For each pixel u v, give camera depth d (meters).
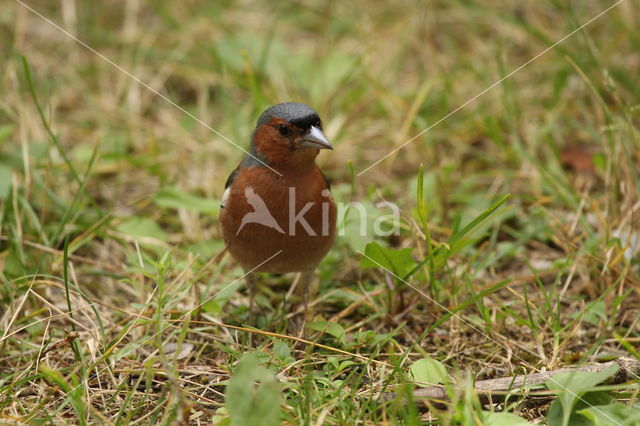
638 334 8.92
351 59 14.84
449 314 8.26
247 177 8.49
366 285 10.05
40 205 11.52
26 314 9.21
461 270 10.28
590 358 8.48
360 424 6.95
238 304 9.97
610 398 7.02
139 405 7.25
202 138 13.50
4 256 10.22
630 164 10.52
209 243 10.91
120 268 10.57
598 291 9.79
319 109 13.93
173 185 12.39
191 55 15.67
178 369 8.20
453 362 7.68
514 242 11.27
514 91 14.14
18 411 7.43
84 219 11.48
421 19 15.95
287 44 16.33
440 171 11.98
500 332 9.05
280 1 17.02
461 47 16.02
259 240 8.57
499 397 7.46
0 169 11.01
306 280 9.31
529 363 8.45
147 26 16.92
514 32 15.89
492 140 13.05
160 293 7.93
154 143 12.89
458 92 14.52
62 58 15.69
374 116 14.14
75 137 13.85
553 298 9.80
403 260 8.99
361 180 12.83
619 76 13.62
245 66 14.57
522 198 12.07
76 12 16.58
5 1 16.70
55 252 9.95
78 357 8.12
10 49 14.64
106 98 14.70
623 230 10.34
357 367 7.54
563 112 13.73
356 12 16.62
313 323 8.79
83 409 7.17
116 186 12.02
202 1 17.02
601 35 15.61
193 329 8.55
